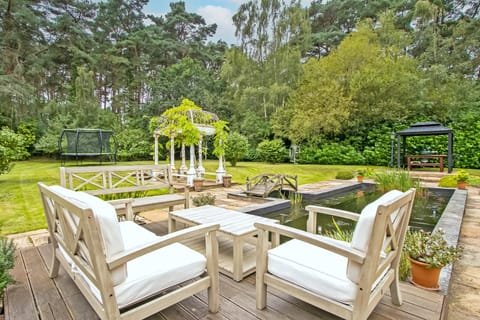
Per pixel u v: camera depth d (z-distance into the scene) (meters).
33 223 3.86
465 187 6.72
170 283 1.50
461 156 10.27
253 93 16.23
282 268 1.60
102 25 17.84
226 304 1.78
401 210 1.55
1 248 1.87
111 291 1.27
